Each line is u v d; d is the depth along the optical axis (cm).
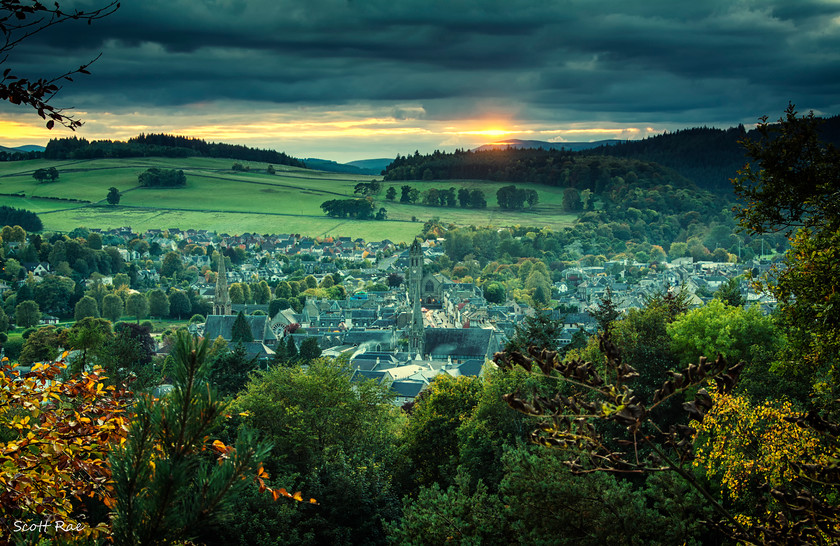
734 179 2689
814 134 2514
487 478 4512
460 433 4991
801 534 1658
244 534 3372
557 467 2761
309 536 3547
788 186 2572
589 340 5641
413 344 15725
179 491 1179
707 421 2705
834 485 1688
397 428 6719
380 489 4188
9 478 1547
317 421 4959
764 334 4738
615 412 1315
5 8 1360
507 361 1343
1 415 1794
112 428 1758
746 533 1544
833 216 2542
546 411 1448
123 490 1217
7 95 1409
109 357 5269
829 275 2527
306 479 4266
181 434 1201
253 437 1245
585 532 2652
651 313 5244
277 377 5331
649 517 2617
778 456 2409
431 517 3077
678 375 1329
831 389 2767
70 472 1731
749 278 2927
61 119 1468
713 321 4762
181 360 1222
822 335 2598
